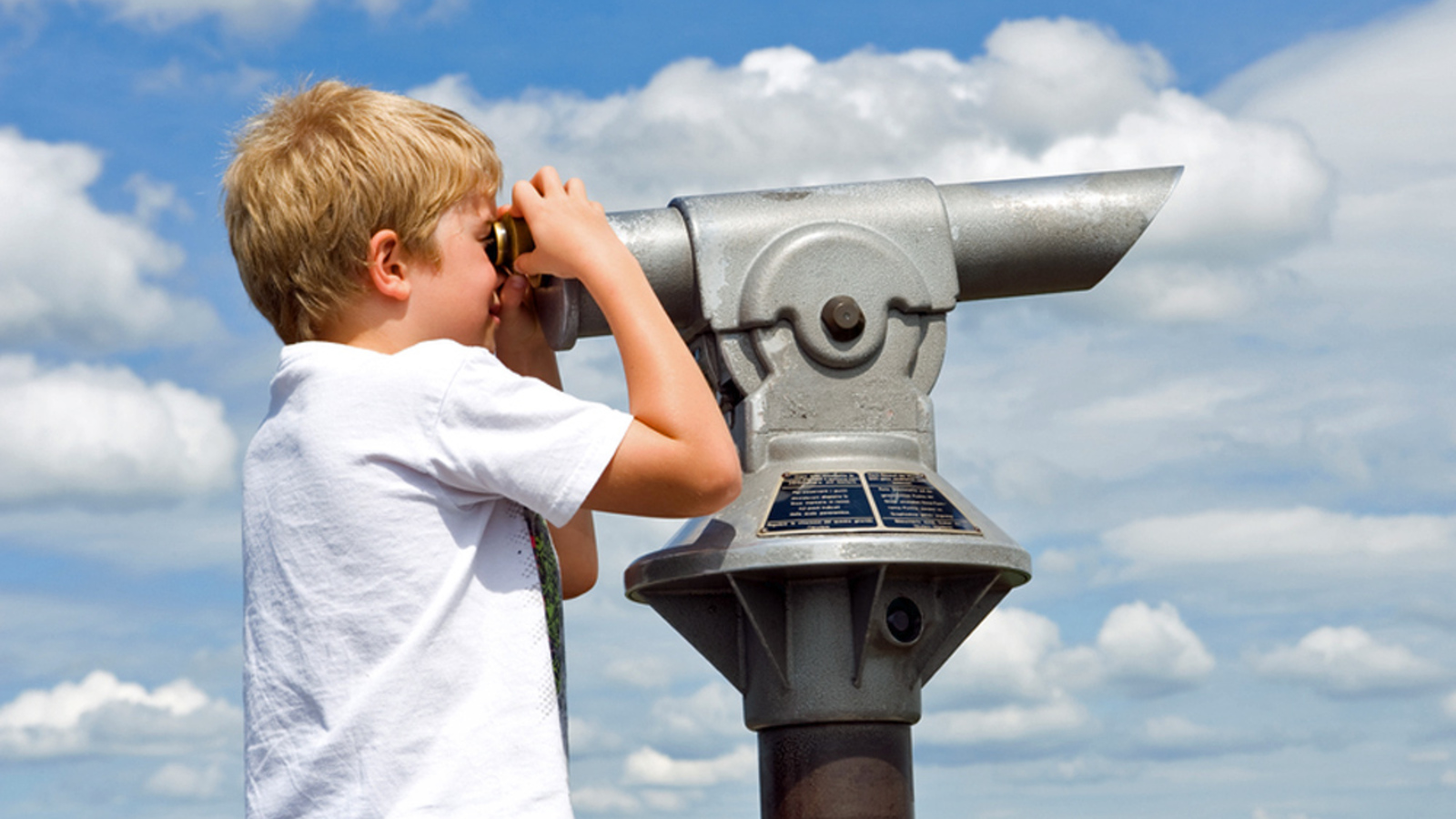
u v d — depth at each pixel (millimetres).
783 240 1737
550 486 1317
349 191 1389
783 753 1694
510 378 1357
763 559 1600
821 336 1717
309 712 1307
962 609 1703
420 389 1340
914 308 1759
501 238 1516
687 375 1413
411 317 1426
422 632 1297
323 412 1349
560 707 1438
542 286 1695
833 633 1680
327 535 1325
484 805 1254
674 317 1772
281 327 1478
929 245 1779
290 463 1361
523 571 1368
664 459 1351
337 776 1275
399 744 1271
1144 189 1889
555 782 1286
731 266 1726
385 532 1316
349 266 1400
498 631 1329
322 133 1416
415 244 1410
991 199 1847
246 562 1411
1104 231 1862
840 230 1748
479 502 1362
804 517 1631
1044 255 1856
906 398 1753
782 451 1709
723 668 1753
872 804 1665
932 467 1756
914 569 1673
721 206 1757
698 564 1639
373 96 1458
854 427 1730
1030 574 1716
